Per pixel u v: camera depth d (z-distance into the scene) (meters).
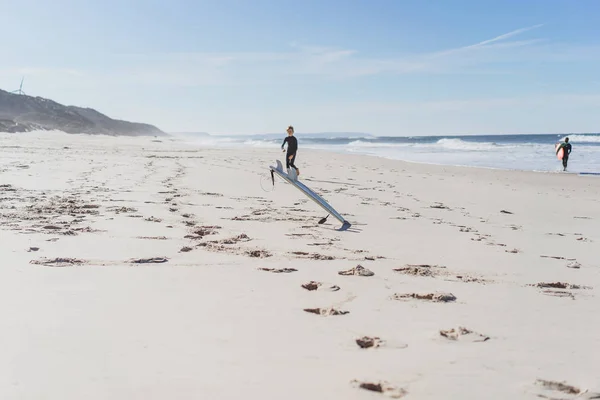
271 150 44.78
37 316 3.88
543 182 20.39
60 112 139.38
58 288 4.66
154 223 8.48
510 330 3.96
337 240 7.84
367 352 3.39
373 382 2.89
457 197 14.93
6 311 3.97
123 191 12.80
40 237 6.94
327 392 2.77
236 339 3.55
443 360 3.29
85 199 11.12
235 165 24.11
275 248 6.95
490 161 34.81
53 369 2.96
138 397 2.64
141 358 3.16
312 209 11.23
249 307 4.30
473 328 3.97
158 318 3.94
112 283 4.91
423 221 10.30
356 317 4.14
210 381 2.87
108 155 29.23
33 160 22.58
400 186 17.48
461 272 6.03
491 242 8.22
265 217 9.82
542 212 12.45
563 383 2.97
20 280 4.88
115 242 6.82
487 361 3.30
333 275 5.54
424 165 29.06
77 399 2.60
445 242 8.05
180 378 2.89
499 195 15.73
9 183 13.72
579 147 59.19
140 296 4.51
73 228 7.73
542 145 64.69
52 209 9.57
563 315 4.42
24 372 2.91
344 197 13.79
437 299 4.75
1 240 6.64
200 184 15.23
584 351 3.55
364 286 5.14
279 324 3.90
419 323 4.04
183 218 9.20
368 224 9.62
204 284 5.00
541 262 6.79
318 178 19.34
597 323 4.22
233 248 6.81
